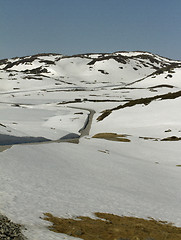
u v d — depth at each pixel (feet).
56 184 88.33
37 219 53.11
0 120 369.09
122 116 377.50
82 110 568.41
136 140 242.78
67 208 65.21
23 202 62.75
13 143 214.28
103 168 136.98
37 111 505.66
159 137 260.01
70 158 147.74
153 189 112.06
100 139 238.89
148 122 330.13
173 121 315.17
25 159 120.67
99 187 96.53
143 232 53.52
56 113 507.71
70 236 45.96
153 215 73.87
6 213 52.95
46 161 127.03
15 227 45.78
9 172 92.12
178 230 61.57
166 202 93.40
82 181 101.65
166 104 390.83
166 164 178.40
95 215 64.03
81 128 356.59
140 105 416.26
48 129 306.14
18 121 385.29
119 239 46.06
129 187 108.06
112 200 81.82
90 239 46.03
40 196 70.85
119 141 239.30
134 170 143.74
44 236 43.78
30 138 247.29
